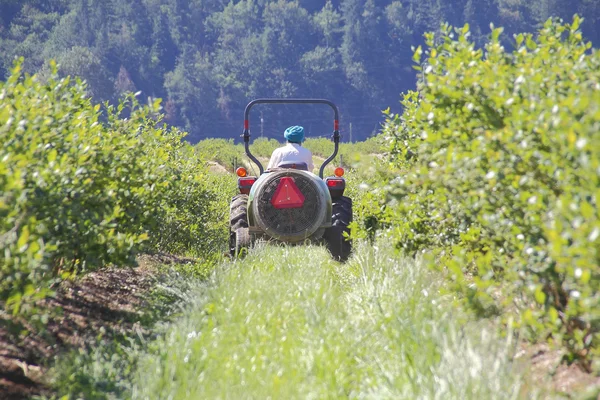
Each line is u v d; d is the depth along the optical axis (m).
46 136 18.67
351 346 16.78
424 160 17.88
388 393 14.46
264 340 17.39
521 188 15.30
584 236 11.98
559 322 14.61
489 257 16.45
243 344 17.25
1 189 15.13
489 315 16.62
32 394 15.62
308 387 14.62
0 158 16.30
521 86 16.20
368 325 18.42
